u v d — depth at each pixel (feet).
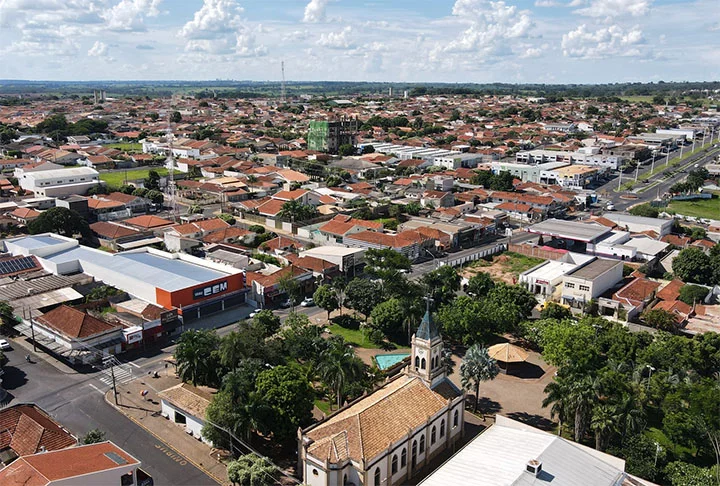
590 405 313.32
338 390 354.95
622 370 373.20
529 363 445.37
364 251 627.87
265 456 319.47
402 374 352.08
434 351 329.52
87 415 358.84
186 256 582.76
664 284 602.03
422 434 307.17
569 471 260.01
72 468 253.65
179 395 357.82
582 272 556.10
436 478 262.67
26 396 378.12
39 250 597.52
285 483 296.30
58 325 438.40
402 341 476.95
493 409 378.32
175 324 480.64
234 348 370.53
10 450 294.05
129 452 323.16
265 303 538.06
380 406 299.79
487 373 349.41
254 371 347.97
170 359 435.94
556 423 361.30
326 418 307.37
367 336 478.18
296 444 329.31
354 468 272.92
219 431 314.76
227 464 310.04
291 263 605.73
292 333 427.33
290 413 318.24
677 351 403.95
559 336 412.36
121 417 358.64
